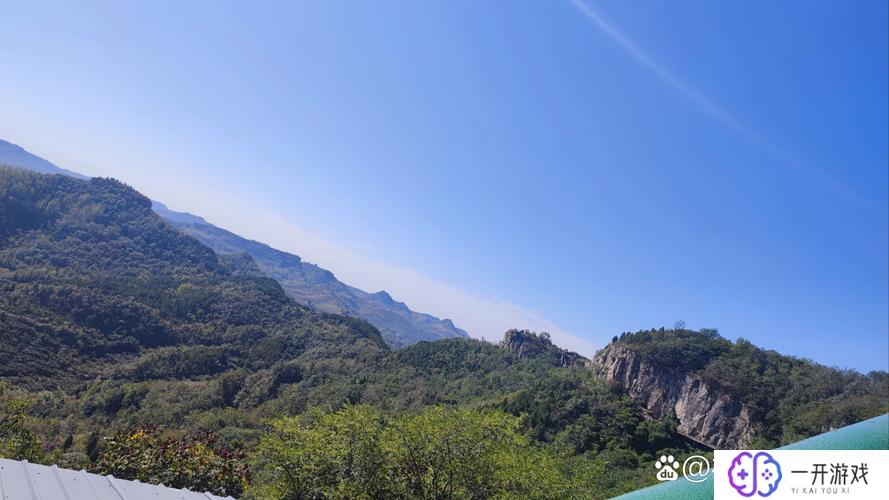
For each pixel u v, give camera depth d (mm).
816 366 73938
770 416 65062
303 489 18578
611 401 71938
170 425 77125
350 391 86688
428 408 19609
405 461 17828
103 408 86812
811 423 58656
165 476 16281
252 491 18688
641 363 82562
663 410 75500
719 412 69688
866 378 65250
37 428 66688
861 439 2180
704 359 79875
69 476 5797
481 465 16812
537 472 18219
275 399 91188
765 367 75875
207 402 89625
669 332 93938
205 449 18469
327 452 18391
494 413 18766
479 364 114938
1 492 4910
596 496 22547
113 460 16578
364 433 18625
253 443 48562
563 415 65875
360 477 18047
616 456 50750
